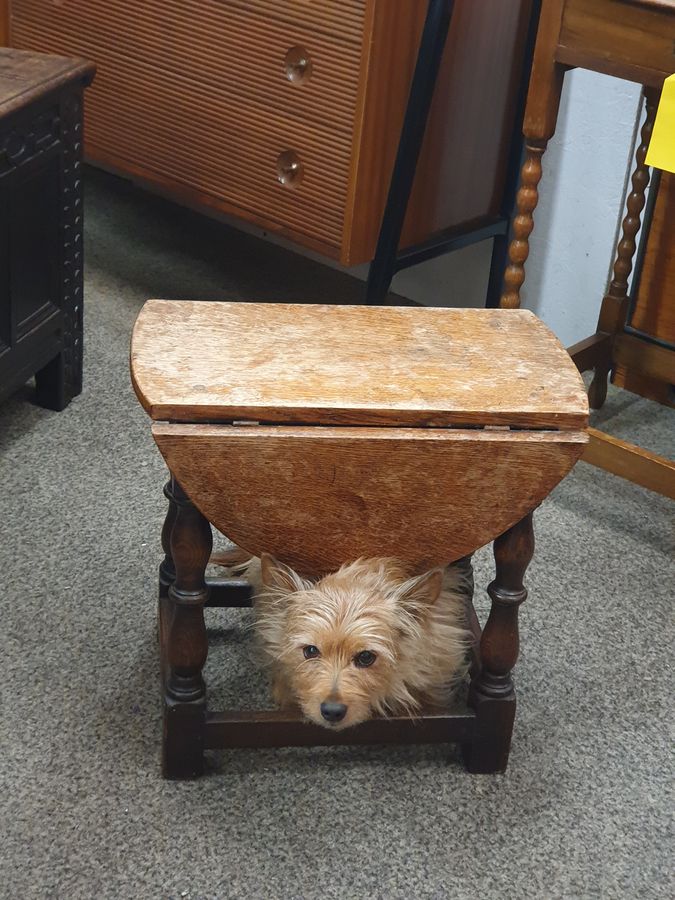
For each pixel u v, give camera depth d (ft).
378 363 5.14
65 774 5.53
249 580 6.04
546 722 6.06
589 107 8.85
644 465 7.33
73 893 4.94
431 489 4.96
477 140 9.02
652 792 5.70
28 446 7.98
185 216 11.55
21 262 7.43
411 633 5.31
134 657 6.27
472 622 6.14
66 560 6.94
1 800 5.36
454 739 5.57
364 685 5.17
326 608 5.10
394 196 8.27
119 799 5.42
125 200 11.73
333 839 5.30
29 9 9.77
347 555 5.21
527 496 4.98
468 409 4.82
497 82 8.88
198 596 5.10
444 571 5.63
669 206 8.20
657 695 6.31
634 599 7.04
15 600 6.58
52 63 7.50
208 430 4.73
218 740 5.42
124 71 9.38
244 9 8.40
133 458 7.97
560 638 6.65
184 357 5.03
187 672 5.28
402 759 5.77
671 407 9.12
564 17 6.68
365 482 4.92
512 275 7.66
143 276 10.36
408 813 5.46
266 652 5.68
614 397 9.21
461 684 6.17
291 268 10.84
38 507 7.38
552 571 7.21
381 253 8.49
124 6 9.13
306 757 5.73
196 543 5.00
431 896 5.05
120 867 5.08
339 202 8.45
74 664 6.19
